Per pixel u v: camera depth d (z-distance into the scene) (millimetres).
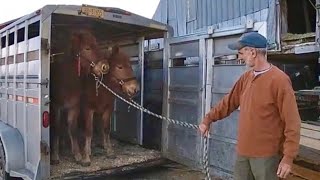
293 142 2531
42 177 4309
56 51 5441
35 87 4449
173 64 5473
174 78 5391
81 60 5090
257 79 2762
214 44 4648
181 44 5234
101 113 5531
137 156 5469
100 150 5754
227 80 4406
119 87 5238
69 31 5582
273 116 2693
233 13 6918
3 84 6074
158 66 5832
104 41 6941
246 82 2936
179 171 5082
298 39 4762
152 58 6012
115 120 6762
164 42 5523
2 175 5281
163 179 4781
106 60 5078
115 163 5129
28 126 4754
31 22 4574
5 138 5039
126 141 6445
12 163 4898
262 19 5711
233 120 4359
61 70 5355
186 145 5141
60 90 5344
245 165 2875
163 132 5539
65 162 5234
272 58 5461
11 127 5430
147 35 5980
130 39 6391
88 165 4996
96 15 4719
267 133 2707
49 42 4301
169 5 9562
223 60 4543
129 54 6492
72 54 5281
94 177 4750
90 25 5789
